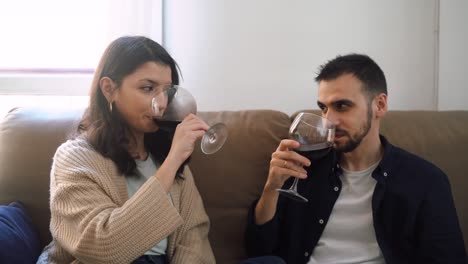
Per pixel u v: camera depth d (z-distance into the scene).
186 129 1.01
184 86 1.84
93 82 1.12
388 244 1.15
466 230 1.34
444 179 1.18
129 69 1.05
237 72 1.81
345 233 1.19
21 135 1.42
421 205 1.15
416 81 1.76
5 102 1.88
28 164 1.38
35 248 1.23
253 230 1.24
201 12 1.79
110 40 1.75
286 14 1.78
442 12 1.68
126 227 0.90
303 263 1.22
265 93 1.81
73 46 1.78
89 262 0.92
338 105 1.14
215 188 1.40
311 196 1.25
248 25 1.79
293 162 1.09
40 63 1.80
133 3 1.72
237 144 1.42
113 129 1.08
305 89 1.80
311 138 1.05
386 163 1.18
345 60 1.17
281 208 1.28
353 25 1.76
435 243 1.11
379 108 1.20
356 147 1.17
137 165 1.14
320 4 1.76
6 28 1.78
